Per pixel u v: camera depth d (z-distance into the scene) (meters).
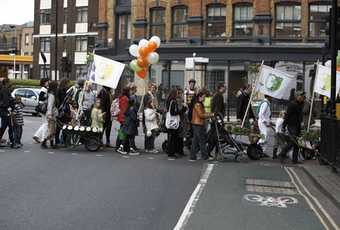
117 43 39.03
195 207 8.83
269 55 32.78
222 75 34.09
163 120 16.17
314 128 17.09
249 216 8.33
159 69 35.78
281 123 15.12
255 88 15.99
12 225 7.29
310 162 14.96
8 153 14.87
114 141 19.31
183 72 35.16
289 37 33.00
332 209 9.07
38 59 63.12
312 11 32.84
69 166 12.91
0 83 16.30
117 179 11.32
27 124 24.92
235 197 9.83
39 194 9.48
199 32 34.66
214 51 33.91
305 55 32.38
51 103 16.16
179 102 15.61
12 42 88.00
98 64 16.61
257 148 15.37
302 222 8.05
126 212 8.29
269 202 9.49
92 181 10.96
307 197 10.09
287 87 15.88
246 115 16.12
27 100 32.31
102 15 39.69
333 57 13.34
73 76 59.53
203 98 14.91
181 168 13.27
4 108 15.98
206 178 11.86
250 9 33.84
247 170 13.29
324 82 15.73
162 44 35.59
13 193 9.52
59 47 61.12
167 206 8.84
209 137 15.18
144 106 16.48
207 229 7.43
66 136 16.59
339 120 11.80
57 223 7.46
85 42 59.06
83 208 8.47
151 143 16.42
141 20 36.78
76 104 16.53
